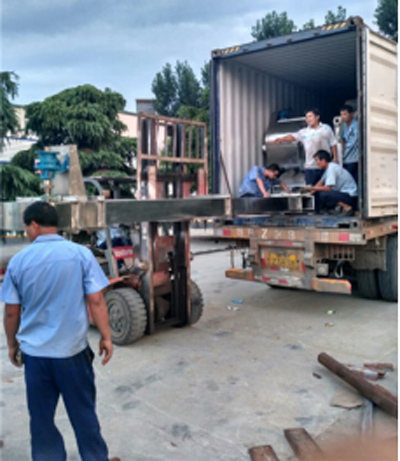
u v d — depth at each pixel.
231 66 6.69
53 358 2.46
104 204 3.76
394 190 5.90
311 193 5.85
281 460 2.85
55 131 12.16
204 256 11.55
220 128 6.54
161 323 5.29
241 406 3.53
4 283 2.54
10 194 10.98
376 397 3.36
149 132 5.12
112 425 3.30
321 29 5.47
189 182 5.59
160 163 5.67
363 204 5.22
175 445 3.04
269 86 7.39
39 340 2.47
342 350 4.64
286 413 3.41
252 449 2.89
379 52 5.40
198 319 5.63
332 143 6.34
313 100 8.46
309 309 6.26
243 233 6.09
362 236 5.18
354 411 3.41
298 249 5.62
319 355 4.21
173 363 4.40
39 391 2.49
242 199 4.96
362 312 6.02
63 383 2.48
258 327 5.48
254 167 6.46
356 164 6.21
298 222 5.81
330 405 3.50
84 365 2.54
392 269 6.17
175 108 23.72
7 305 2.51
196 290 5.59
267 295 7.16
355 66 7.03
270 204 5.26
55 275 2.48
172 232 5.84
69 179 3.98
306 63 6.84
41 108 11.74
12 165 11.37
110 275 5.02
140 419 3.38
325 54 6.45
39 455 2.54
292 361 4.38
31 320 2.49
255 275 6.02
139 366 4.35
